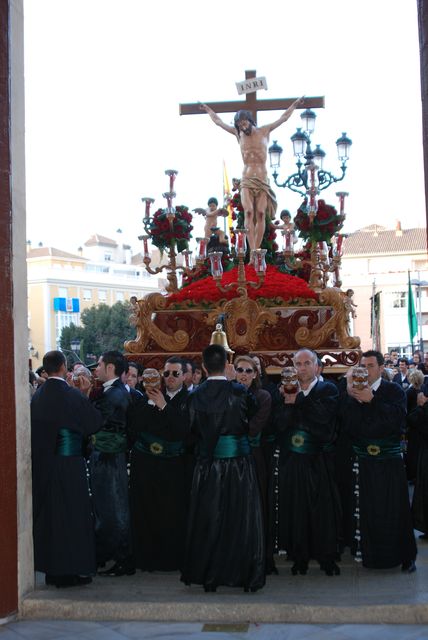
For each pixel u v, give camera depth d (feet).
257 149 32.86
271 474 19.97
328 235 28.30
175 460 19.69
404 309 152.76
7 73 17.44
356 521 19.43
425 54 16.76
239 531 17.49
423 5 16.78
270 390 20.66
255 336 26.09
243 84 34.27
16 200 17.79
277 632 15.65
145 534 19.61
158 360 26.78
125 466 20.12
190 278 32.19
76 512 18.24
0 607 16.65
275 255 34.53
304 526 18.98
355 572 19.30
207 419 17.79
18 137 17.99
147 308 27.14
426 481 23.02
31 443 18.48
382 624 16.03
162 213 29.53
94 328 144.56
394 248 170.19
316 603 16.53
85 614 16.93
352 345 26.45
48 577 18.72
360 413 18.90
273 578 18.95
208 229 33.99
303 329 26.35
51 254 208.03
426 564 20.03
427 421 22.67
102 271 219.20
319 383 19.31
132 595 17.60
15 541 17.17
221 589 17.93
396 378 39.55
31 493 18.24
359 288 156.35
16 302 17.65
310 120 33.68
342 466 21.27
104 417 19.71
